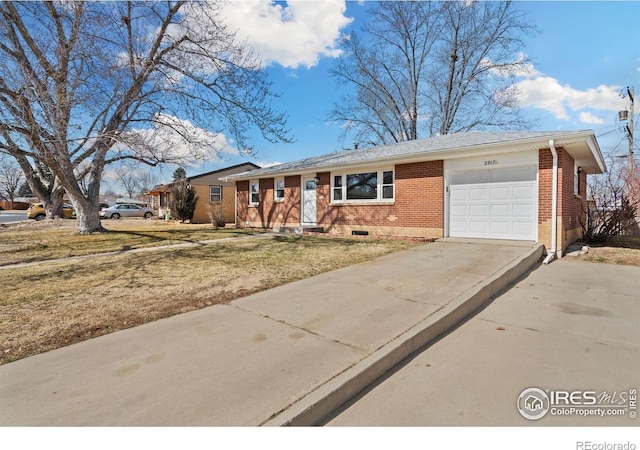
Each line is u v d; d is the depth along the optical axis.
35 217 29.23
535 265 7.73
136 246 11.24
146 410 2.39
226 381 2.75
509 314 4.60
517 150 9.20
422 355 3.46
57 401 2.51
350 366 2.96
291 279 6.17
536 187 9.25
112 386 2.70
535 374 3.03
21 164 19.23
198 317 4.29
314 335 3.65
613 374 3.01
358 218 13.14
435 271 6.38
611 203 11.79
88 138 10.11
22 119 9.05
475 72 24.30
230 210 26.95
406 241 10.84
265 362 3.06
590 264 7.83
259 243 11.38
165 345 3.46
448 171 10.84
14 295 5.42
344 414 2.54
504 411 2.52
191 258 8.60
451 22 24.16
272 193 17.11
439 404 2.62
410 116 27.53
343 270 6.77
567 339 3.76
